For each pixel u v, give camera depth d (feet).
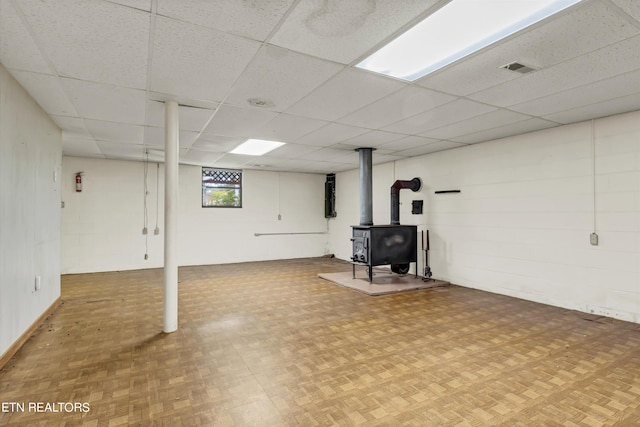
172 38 6.93
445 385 7.40
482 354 9.03
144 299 14.65
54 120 12.80
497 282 15.88
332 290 16.49
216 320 11.82
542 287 14.14
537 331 10.78
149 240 22.90
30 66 8.21
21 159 9.47
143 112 11.89
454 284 17.89
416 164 20.45
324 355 8.96
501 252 15.71
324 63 8.10
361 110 11.69
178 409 6.47
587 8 5.87
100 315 12.36
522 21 6.30
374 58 7.89
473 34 6.77
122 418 6.17
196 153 19.94
